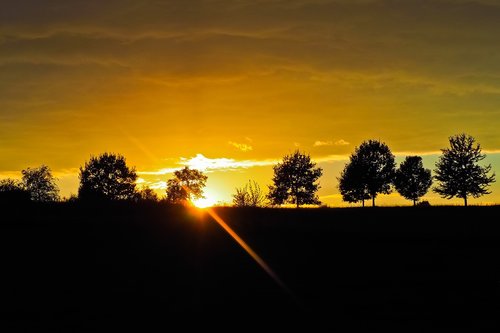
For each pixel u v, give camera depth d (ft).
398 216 158.40
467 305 61.77
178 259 91.25
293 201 276.00
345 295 67.26
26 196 153.58
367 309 60.54
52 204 150.82
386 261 90.38
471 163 269.03
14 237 107.76
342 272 81.87
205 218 138.31
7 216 132.87
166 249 99.96
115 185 287.89
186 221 131.75
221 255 94.58
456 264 87.04
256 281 76.02
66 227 119.55
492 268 83.35
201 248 101.09
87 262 88.17
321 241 110.83
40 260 88.89
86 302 63.67
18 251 95.66
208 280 76.43
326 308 61.00
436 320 55.93
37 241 104.47
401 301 63.98
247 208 166.61
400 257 93.81
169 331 52.54
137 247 100.99
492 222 142.92
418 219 150.82
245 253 96.99
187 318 57.06
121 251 97.45
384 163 287.07
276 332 52.19
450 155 270.67
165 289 70.90
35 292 68.80
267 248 102.63
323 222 142.92
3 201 146.61
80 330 52.75
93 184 286.25
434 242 109.91
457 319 56.29
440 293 67.72
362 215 159.84
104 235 112.06
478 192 265.95
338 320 56.18
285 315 58.18
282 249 101.30
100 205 151.43
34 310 60.18
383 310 60.08
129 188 287.48
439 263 88.07
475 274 79.20
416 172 312.71
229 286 72.79
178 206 155.53
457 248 102.58
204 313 59.00
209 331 52.39
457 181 267.39
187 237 112.06
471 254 95.91
